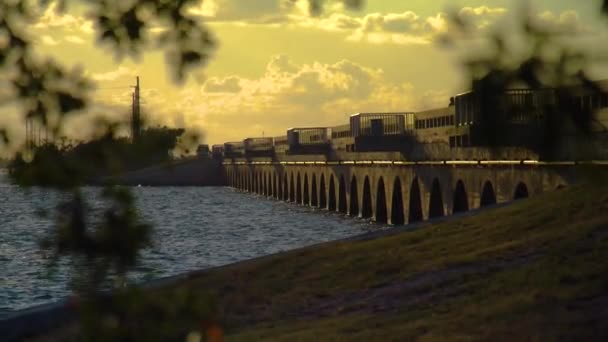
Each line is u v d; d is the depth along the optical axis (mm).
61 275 63031
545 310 22969
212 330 9305
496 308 24031
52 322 30578
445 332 22453
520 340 20547
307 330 25828
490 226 37500
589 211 35875
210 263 79938
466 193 102688
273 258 38188
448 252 34500
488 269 29953
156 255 85750
